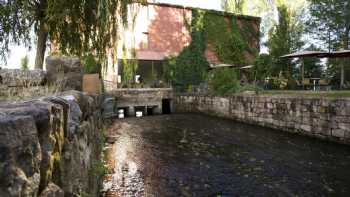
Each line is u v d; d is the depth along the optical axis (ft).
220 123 56.54
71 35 31.12
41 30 30.83
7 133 3.67
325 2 75.20
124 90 73.36
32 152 4.26
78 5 28.60
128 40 43.27
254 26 100.48
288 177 22.93
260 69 68.49
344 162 27.27
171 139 39.34
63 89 16.40
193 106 76.07
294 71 73.05
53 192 5.39
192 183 21.02
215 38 93.91
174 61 86.17
